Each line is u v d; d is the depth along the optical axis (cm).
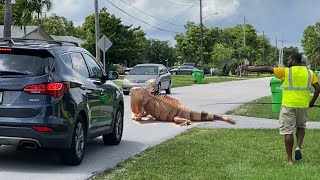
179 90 3031
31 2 4019
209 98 2356
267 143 1016
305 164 812
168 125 1348
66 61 805
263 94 2722
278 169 769
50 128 732
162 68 2627
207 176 715
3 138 731
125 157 881
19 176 722
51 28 7619
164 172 740
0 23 5366
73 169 777
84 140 834
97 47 2988
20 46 759
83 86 822
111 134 1006
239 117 1556
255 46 11138
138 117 1417
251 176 716
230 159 845
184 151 919
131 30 6831
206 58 9544
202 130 1240
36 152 911
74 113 773
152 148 966
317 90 827
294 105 817
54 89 742
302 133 841
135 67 2578
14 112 730
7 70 745
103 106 920
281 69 823
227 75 7788
